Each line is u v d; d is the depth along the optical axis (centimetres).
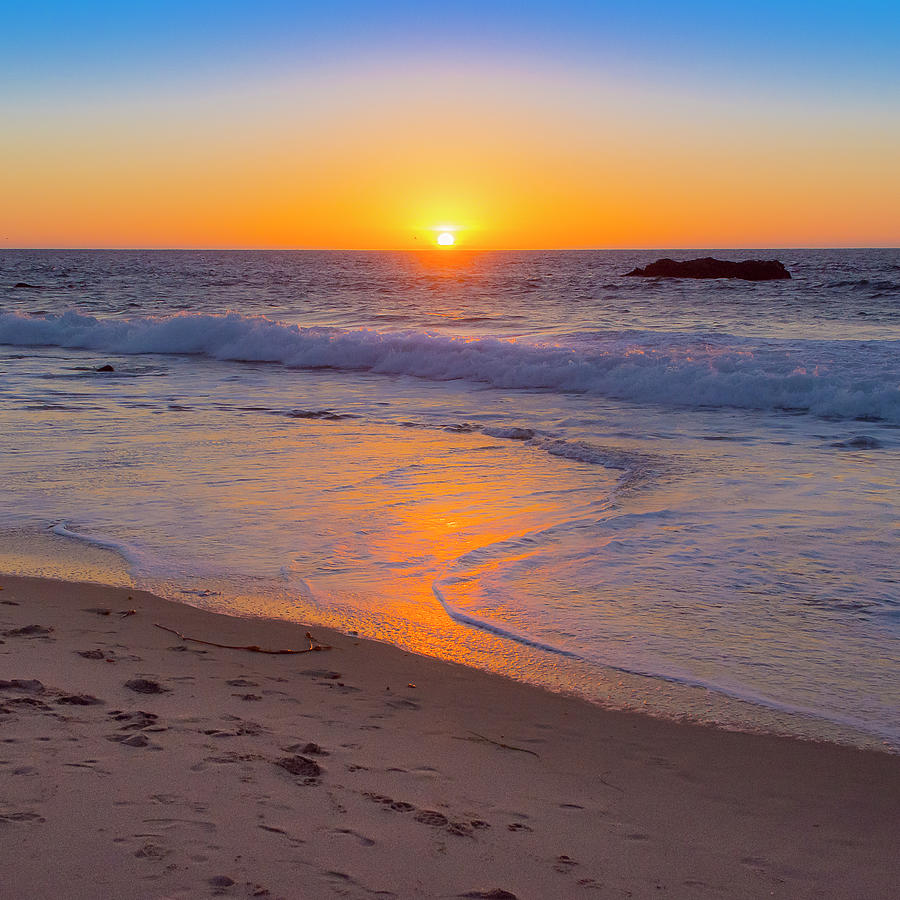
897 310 3150
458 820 310
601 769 360
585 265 10962
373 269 9300
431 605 556
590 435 1142
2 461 962
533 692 438
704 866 290
